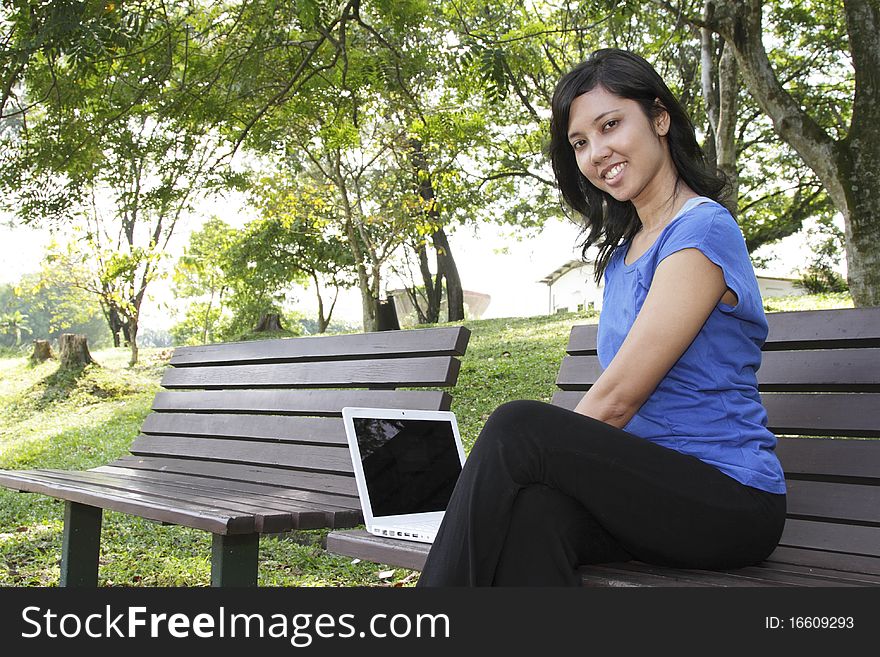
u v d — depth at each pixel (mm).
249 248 31906
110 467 4465
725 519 1851
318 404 3652
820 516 2301
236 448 3988
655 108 2215
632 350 1951
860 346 2453
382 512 2484
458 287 27734
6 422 12000
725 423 1978
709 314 1993
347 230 21328
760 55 8867
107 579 4148
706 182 2225
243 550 2602
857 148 8383
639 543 1874
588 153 2236
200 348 4535
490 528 1782
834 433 2391
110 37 7391
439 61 10742
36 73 9094
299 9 8633
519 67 15828
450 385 3188
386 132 18984
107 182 10328
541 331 15125
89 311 31266
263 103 11578
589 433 1829
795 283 24125
